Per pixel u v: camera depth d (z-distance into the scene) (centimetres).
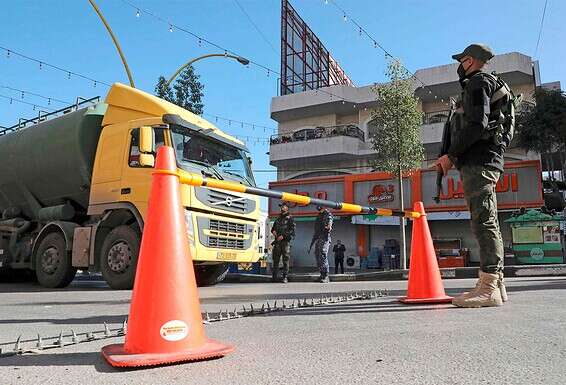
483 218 419
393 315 391
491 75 422
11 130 1181
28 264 1022
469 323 339
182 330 255
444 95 3133
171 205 273
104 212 851
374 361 242
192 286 267
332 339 300
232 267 1545
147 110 833
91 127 925
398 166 1811
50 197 1013
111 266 833
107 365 249
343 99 3316
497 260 421
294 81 3875
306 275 1327
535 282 792
